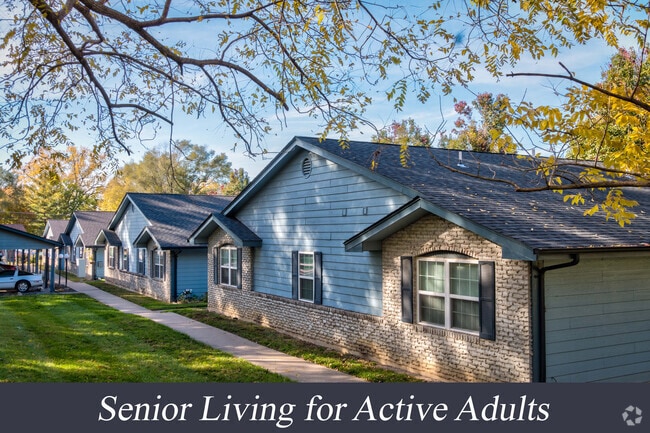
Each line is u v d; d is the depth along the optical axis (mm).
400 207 10906
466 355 10188
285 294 16344
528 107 5180
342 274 13789
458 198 10727
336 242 14008
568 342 9367
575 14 5723
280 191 16672
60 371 10703
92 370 10906
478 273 10086
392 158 13977
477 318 10148
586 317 9609
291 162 16078
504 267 9484
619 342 9984
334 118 8211
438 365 10789
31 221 55938
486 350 9789
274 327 16688
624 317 10094
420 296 11406
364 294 13000
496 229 8961
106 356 12391
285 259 16375
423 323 11305
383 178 11898
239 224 18875
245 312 18469
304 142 14812
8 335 14586
